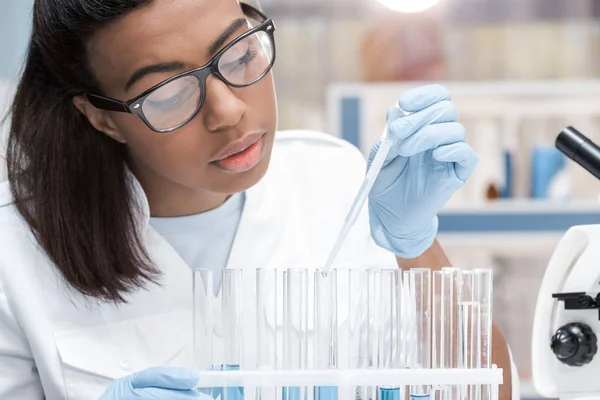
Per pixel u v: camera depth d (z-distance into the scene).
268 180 1.62
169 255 1.48
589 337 1.20
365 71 5.12
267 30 1.28
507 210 3.45
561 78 5.12
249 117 1.25
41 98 1.37
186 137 1.25
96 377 1.42
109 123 1.33
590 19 5.11
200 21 1.19
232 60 1.21
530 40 5.12
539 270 4.07
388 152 1.27
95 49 1.24
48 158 1.37
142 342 1.45
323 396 1.05
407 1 2.14
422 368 1.06
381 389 1.05
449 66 5.10
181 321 1.46
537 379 1.27
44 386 1.44
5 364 1.44
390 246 1.43
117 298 1.39
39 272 1.44
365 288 1.07
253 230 1.56
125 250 1.38
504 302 4.09
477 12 5.07
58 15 1.24
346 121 3.74
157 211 1.51
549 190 3.94
